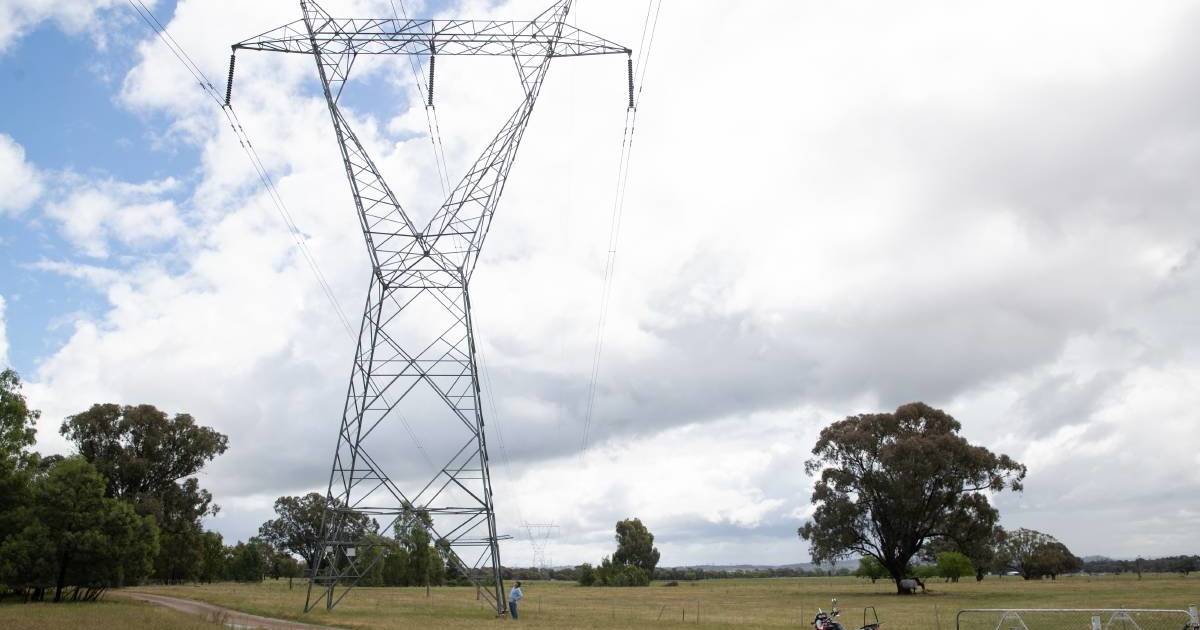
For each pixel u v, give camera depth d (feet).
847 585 463.83
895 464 284.61
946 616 168.04
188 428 348.79
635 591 402.31
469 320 156.15
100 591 203.31
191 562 347.97
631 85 132.05
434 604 200.23
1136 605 196.24
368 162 155.84
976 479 295.89
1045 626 137.59
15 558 173.06
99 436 334.24
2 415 199.82
